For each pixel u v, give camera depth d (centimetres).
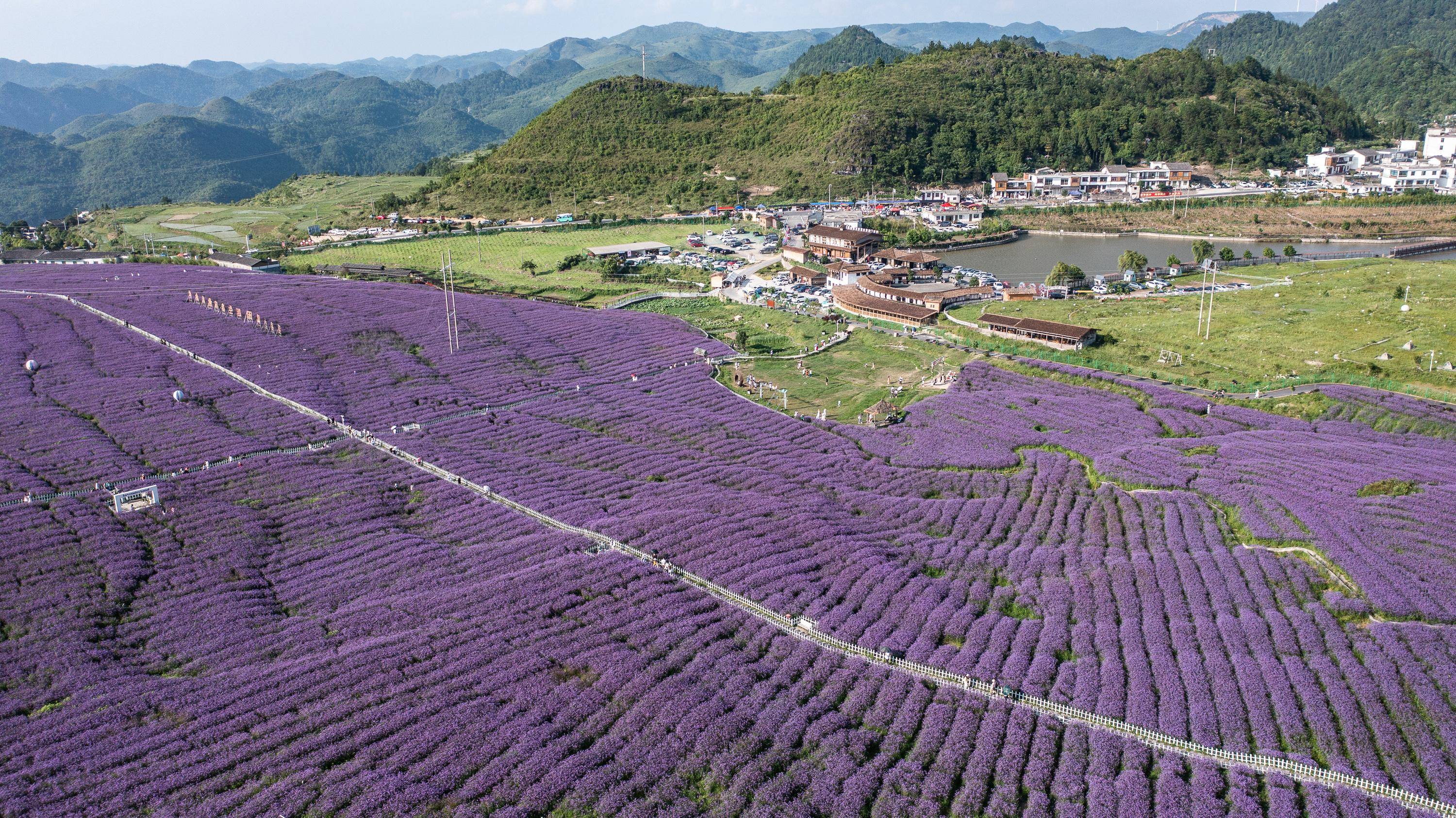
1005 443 10100
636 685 5762
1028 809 4862
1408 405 10125
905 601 6775
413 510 8125
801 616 6594
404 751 5194
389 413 10175
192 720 5406
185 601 6581
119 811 4741
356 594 6800
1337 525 7594
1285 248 19950
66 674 5791
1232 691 5694
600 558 7262
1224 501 8331
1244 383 11281
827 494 8844
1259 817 4766
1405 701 5566
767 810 4819
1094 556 7469
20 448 8419
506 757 5169
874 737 5419
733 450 9812
